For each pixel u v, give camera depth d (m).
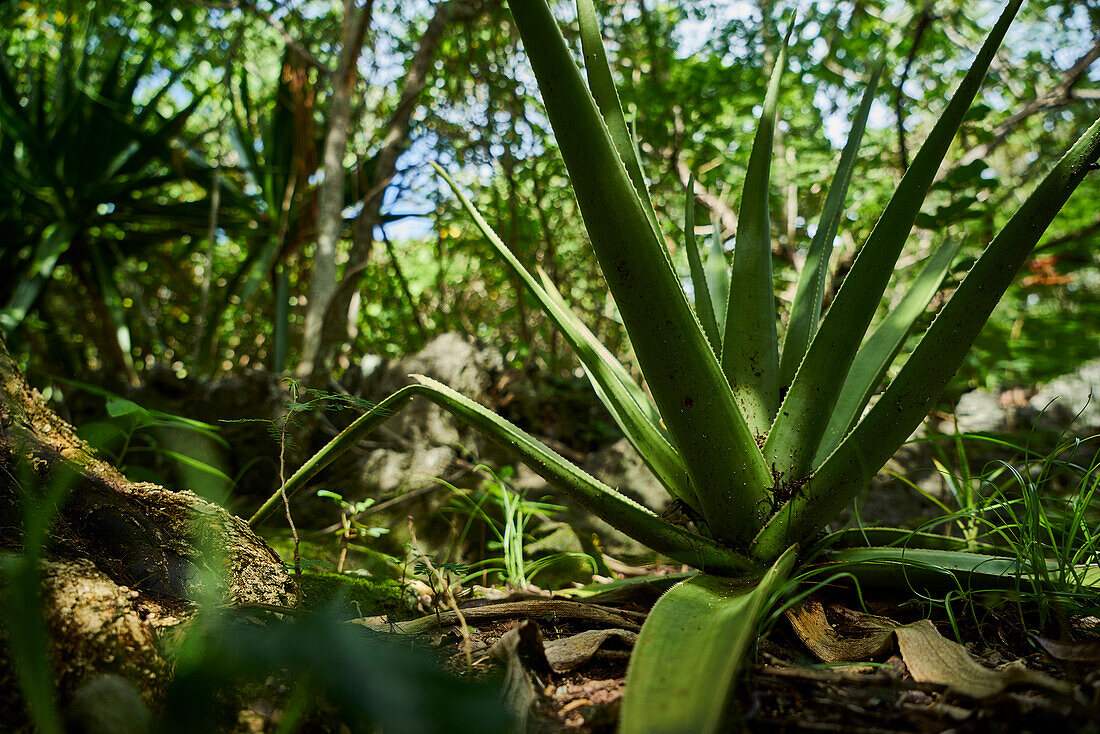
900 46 2.44
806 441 0.73
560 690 0.56
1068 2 2.27
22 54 4.00
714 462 0.69
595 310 2.82
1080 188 2.59
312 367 1.69
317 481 1.53
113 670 0.50
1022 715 0.44
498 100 2.37
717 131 2.45
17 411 0.69
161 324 3.79
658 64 2.63
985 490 1.28
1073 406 1.88
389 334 3.47
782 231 2.40
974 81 0.63
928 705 0.49
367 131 3.04
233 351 3.81
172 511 0.70
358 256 1.97
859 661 0.57
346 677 0.37
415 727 0.34
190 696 0.39
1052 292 2.45
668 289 0.63
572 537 1.37
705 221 2.65
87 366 3.33
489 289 3.45
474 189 2.49
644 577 0.86
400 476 1.49
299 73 2.39
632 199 0.62
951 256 0.87
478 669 0.57
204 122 4.20
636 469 1.54
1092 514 0.91
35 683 0.39
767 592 0.56
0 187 2.80
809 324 0.85
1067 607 0.66
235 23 3.19
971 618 0.71
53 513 0.61
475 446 1.60
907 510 1.50
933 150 0.65
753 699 0.46
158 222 3.02
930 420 1.71
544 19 0.58
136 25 3.67
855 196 2.20
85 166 2.80
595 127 0.60
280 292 2.26
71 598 0.51
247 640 0.40
